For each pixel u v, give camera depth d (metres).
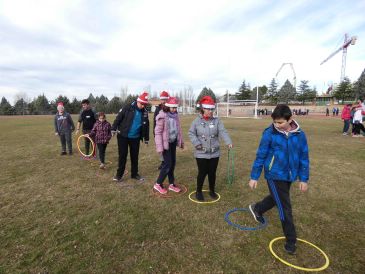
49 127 21.48
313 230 3.90
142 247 3.44
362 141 12.25
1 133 16.83
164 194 5.27
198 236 3.71
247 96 85.06
